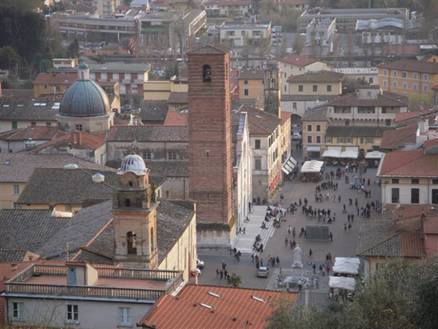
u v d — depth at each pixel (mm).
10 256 171875
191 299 141750
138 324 132000
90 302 141500
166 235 191000
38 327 130000
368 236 195250
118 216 170000
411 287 104812
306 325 105125
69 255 167125
